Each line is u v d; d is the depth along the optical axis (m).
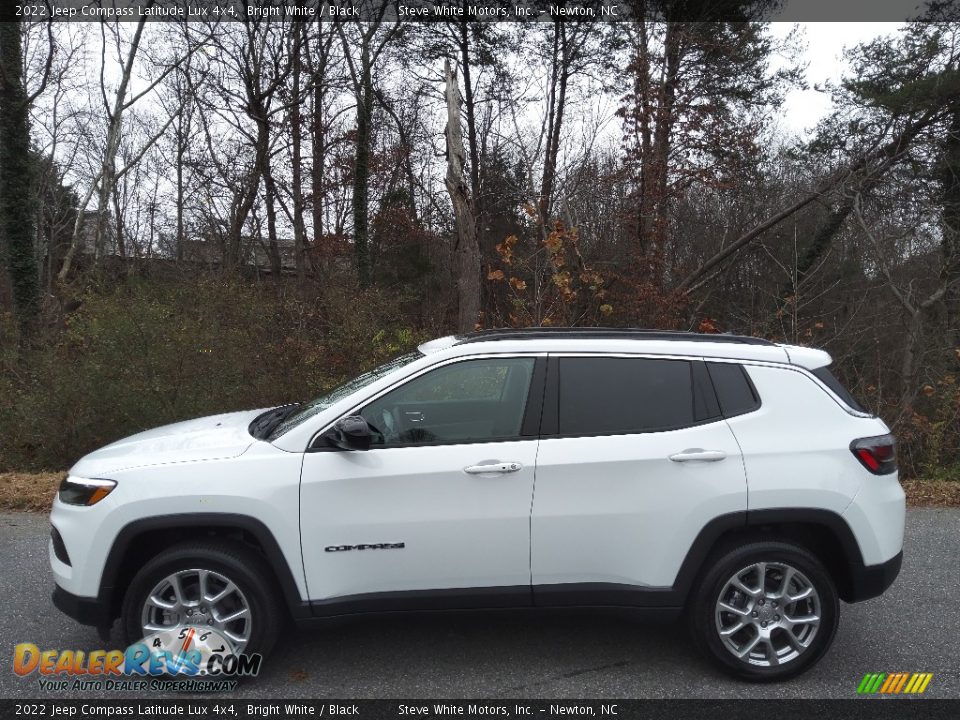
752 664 3.47
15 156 13.71
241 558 3.40
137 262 12.19
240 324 8.81
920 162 15.73
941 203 15.02
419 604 3.42
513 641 3.93
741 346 3.71
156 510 3.33
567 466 3.42
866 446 3.54
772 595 3.49
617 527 3.43
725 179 15.98
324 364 8.99
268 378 8.69
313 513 3.35
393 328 10.09
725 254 15.47
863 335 13.53
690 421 3.54
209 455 3.46
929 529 6.00
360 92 21.08
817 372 3.68
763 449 3.48
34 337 9.48
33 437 8.06
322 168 20.55
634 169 13.77
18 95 13.77
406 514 3.38
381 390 3.55
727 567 3.45
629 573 3.45
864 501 3.48
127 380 7.86
